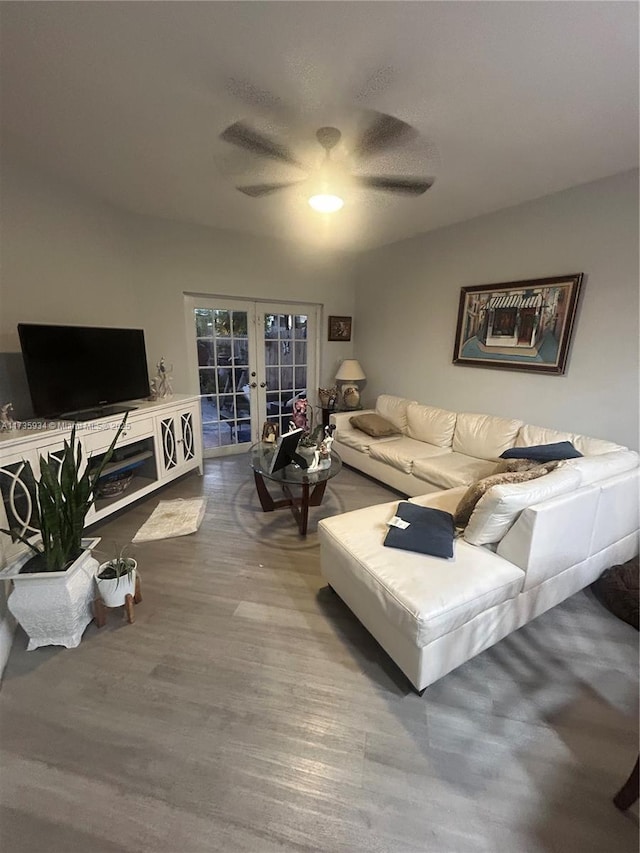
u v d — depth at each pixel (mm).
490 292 3242
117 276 3346
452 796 1159
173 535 2643
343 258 4785
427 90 1665
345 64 1519
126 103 1819
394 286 4320
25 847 1034
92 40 1418
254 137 1737
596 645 1735
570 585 1876
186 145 2229
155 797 1148
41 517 1625
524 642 1752
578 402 2773
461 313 3520
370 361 4863
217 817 1104
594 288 2594
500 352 3236
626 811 1119
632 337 2449
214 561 2352
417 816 1110
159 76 1620
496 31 1332
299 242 4387
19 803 1130
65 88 1709
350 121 1878
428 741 1319
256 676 1560
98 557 2383
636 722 1393
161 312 3748
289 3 1235
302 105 1780
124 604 1820
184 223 3703
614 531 1994
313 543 2578
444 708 1437
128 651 1670
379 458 3506
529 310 2973
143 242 3541
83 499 1749
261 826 1085
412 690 1510
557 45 1389
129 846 1039
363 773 1220
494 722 1384
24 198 2541
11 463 2018
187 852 1029
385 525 1942
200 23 1330
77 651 1664
